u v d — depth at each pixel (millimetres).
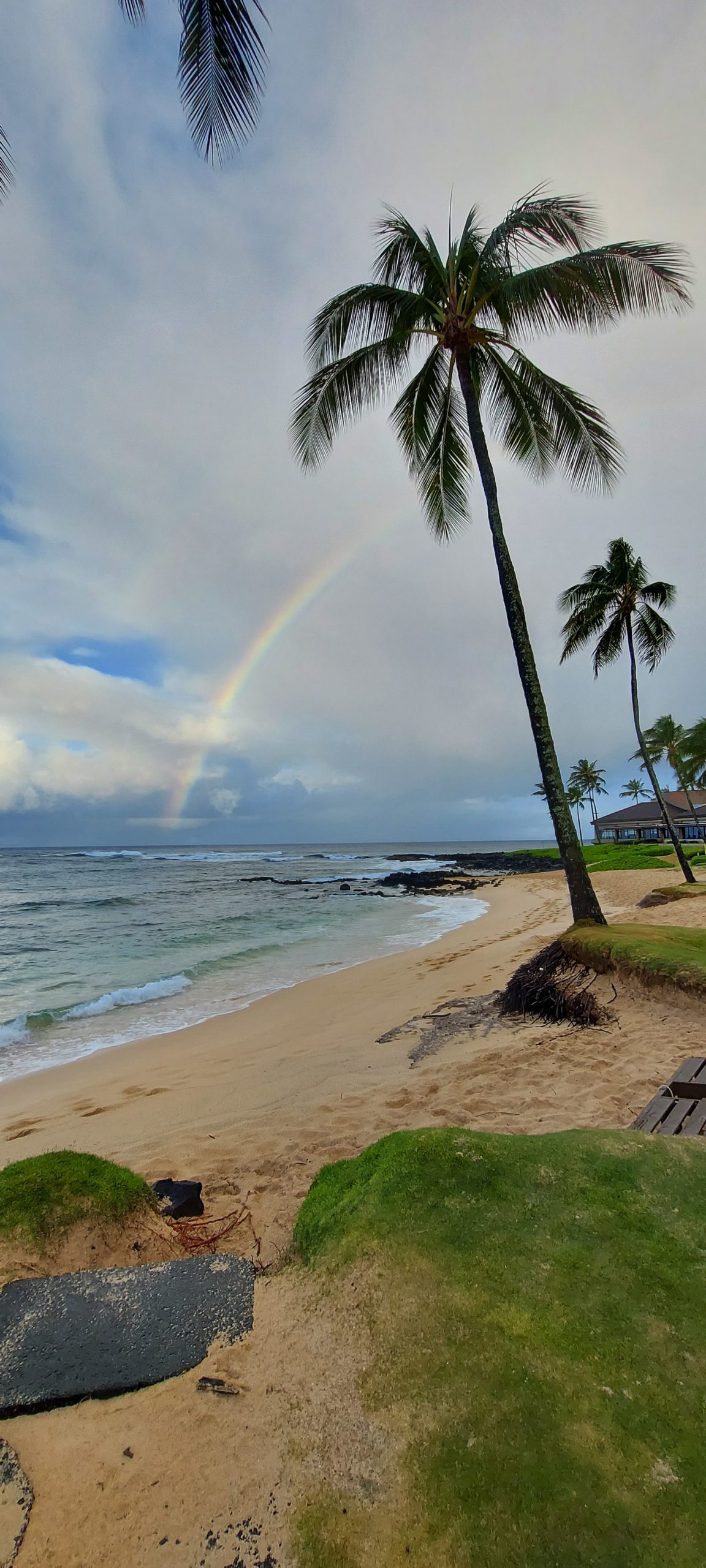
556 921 18234
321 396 10086
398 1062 6090
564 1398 1548
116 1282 2246
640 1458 1398
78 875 52375
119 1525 1370
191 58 4477
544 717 9578
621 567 19422
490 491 9812
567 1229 2141
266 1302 2100
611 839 70375
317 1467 1468
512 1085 5000
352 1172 2832
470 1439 1477
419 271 10133
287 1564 1269
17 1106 6137
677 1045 5461
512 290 9258
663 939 7582
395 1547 1281
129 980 12680
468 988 9250
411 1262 2066
